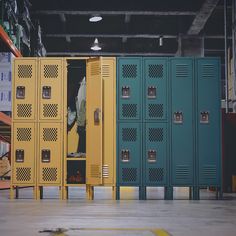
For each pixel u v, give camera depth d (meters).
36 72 7.36
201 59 7.41
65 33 14.90
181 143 7.32
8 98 8.54
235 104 12.30
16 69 7.37
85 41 16.72
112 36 15.09
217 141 7.35
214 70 7.41
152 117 7.32
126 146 7.27
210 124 7.36
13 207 5.80
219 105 7.38
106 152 7.25
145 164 7.27
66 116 7.31
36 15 13.86
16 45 9.41
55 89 7.34
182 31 14.82
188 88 7.38
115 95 7.32
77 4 12.78
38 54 11.82
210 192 9.65
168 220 4.53
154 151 7.29
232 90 12.71
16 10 9.52
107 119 7.29
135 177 7.25
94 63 7.29
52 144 7.29
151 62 7.38
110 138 7.27
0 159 10.61
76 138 7.54
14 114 7.32
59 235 3.48
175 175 7.29
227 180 9.61
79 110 7.41
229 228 4.02
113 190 7.24
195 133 7.34
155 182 7.27
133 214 5.04
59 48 16.66
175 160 7.30
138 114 7.32
